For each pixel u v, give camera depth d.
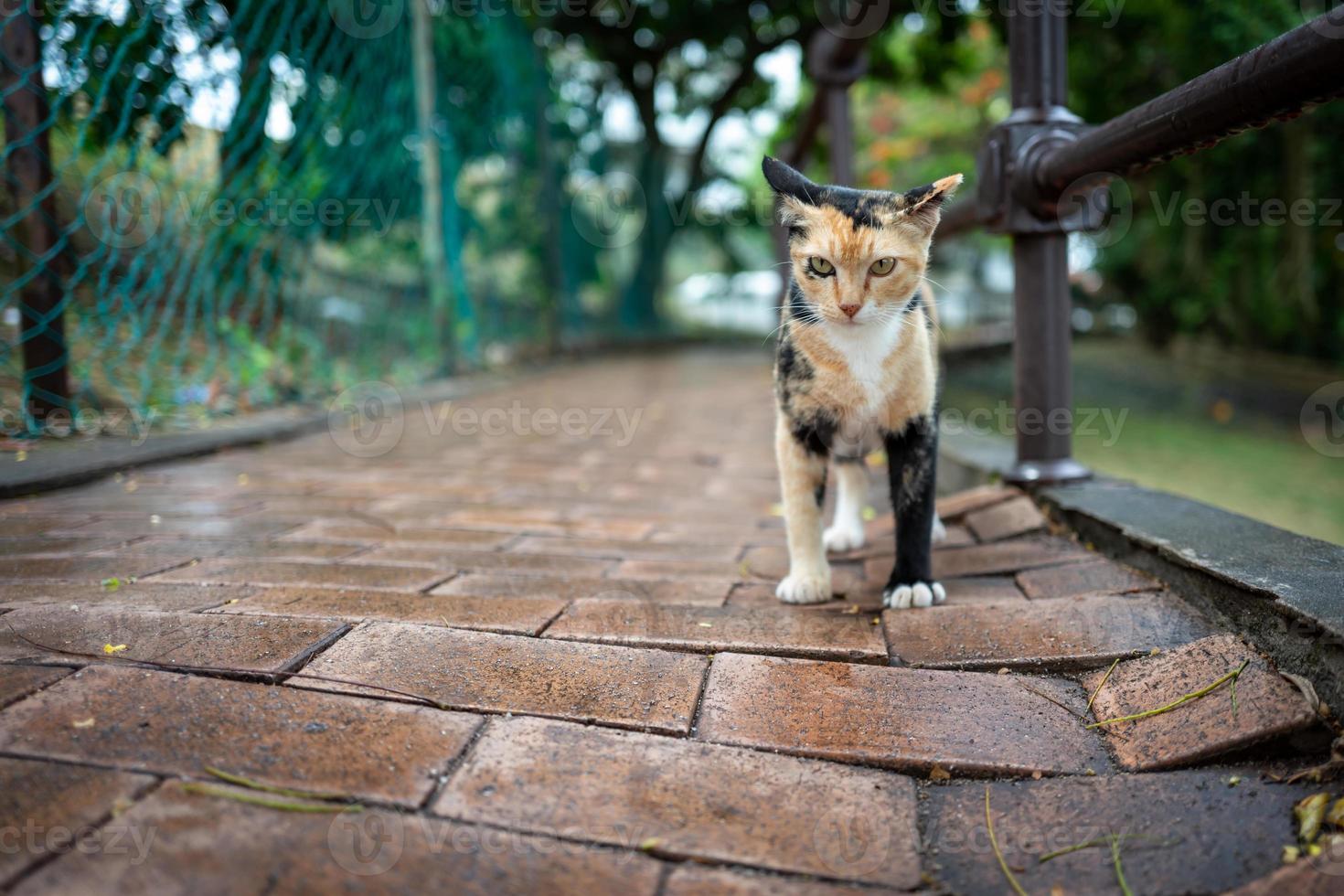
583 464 4.05
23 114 3.27
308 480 3.44
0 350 3.53
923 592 1.91
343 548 2.36
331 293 6.48
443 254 7.06
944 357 10.57
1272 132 6.79
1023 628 1.70
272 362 5.11
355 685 1.40
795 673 1.54
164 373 4.43
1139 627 1.66
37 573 1.98
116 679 1.35
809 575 2.04
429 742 1.26
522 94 9.26
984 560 2.20
